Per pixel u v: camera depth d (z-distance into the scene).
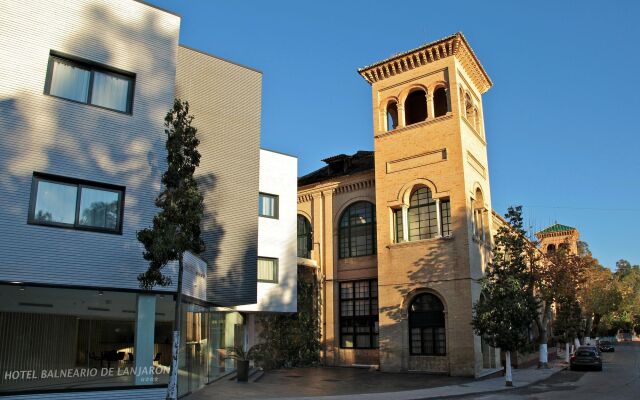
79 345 18.06
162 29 17.97
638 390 22.12
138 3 17.53
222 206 21.56
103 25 16.62
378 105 32.84
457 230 27.92
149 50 17.48
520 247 27.08
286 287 29.47
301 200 37.78
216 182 21.58
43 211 14.60
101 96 16.33
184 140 14.73
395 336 28.98
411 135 30.91
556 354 47.28
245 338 29.02
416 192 30.56
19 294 16.33
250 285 21.91
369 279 33.47
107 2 16.86
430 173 29.66
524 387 23.20
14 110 14.53
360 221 34.56
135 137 16.59
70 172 15.17
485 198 32.66
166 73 17.72
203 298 19.45
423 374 27.30
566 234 64.75
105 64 16.44
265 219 29.36
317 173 39.94
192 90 21.61
